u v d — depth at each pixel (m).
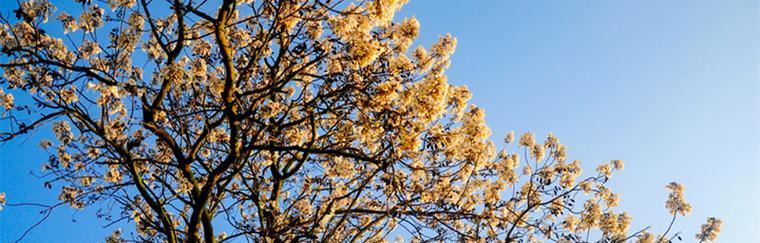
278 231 9.45
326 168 11.10
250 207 11.46
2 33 9.05
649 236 10.45
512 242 9.72
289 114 10.52
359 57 8.66
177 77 8.45
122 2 9.20
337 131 10.14
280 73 10.19
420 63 9.09
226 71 8.81
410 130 8.26
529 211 10.80
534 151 10.88
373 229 11.05
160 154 10.58
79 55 9.45
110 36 9.33
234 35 10.39
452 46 9.14
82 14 9.15
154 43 9.93
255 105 8.98
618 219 10.61
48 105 8.87
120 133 9.16
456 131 8.73
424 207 9.90
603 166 11.23
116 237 10.76
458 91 8.64
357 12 8.76
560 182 11.09
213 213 9.92
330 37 9.23
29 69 9.23
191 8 8.89
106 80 8.82
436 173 9.29
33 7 8.95
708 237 10.18
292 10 9.24
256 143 9.95
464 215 9.81
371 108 8.84
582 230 10.92
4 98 8.77
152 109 8.91
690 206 10.22
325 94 9.56
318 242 9.60
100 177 10.16
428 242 9.88
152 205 9.30
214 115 9.48
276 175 10.88
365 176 10.37
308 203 10.60
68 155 9.88
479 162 9.47
